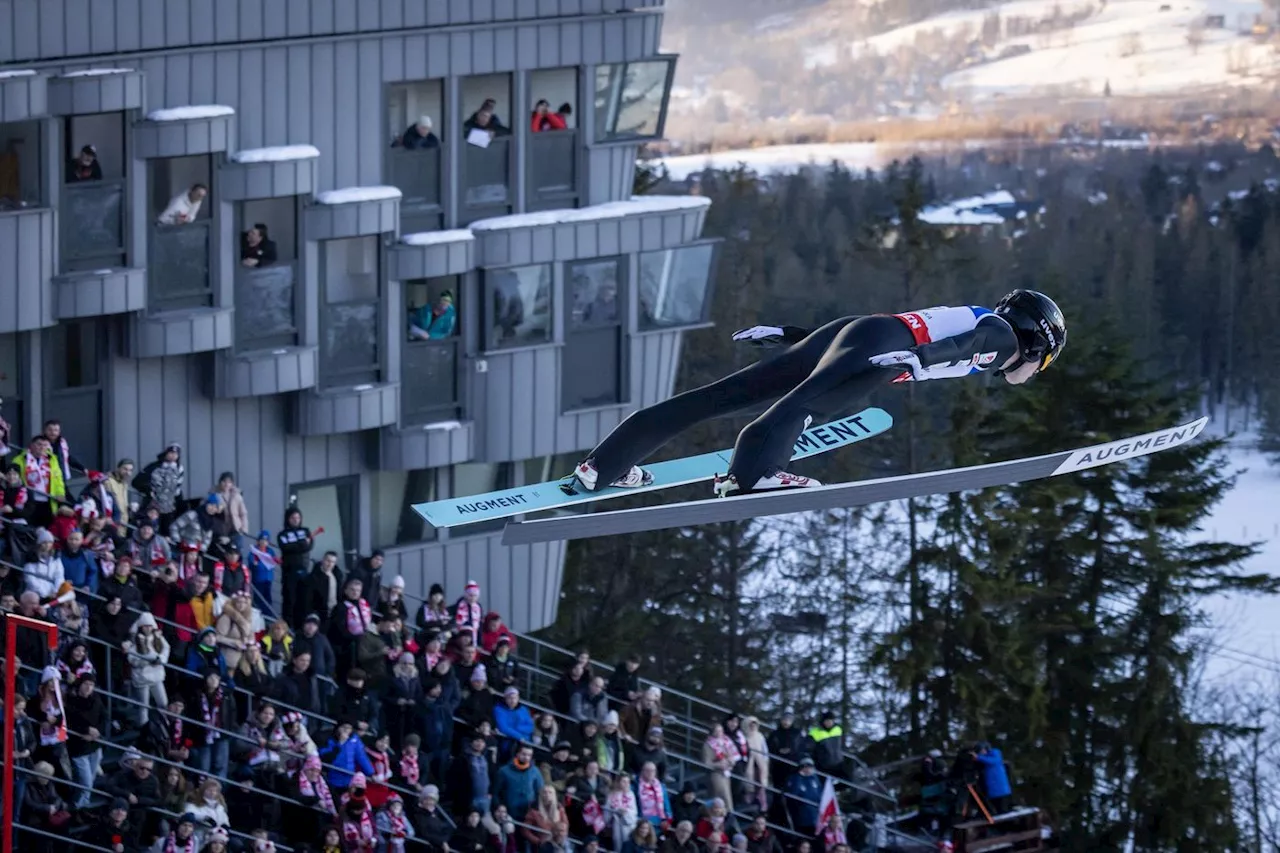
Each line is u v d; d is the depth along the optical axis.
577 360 39.84
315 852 27.42
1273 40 182.50
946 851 37.62
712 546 63.19
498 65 38.09
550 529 16.00
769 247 98.31
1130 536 59.34
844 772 35.69
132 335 34.62
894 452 60.47
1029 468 17.25
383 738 29.14
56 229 33.28
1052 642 55.12
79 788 26.58
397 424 37.97
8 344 34.12
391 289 37.38
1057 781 51.84
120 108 33.22
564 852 30.08
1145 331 124.88
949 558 53.34
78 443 35.25
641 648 62.34
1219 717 72.44
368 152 37.19
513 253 38.28
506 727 31.22
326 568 32.34
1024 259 131.12
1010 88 184.12
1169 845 53.97
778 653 63.19
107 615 27.98
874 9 188.88
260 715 28.36
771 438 15.98
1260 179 162.50
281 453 37.62
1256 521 112.88
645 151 77.81
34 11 32.81
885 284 85.00
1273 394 127.69
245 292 35.69
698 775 35.44
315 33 36.03
